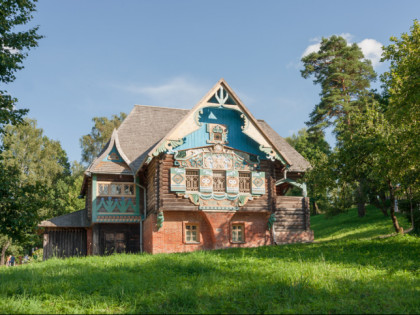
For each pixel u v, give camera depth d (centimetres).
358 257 1808
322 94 4781
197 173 2612
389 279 1391
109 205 2777
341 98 4650
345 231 3531
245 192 2684
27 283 1363
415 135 2011
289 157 3089
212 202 2598
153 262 1727
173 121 3297
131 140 3055
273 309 1086
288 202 2877
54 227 2872
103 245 2777
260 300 1149
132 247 2827
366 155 2344
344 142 2466
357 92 4719
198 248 2578
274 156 2673
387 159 2217
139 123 3212
